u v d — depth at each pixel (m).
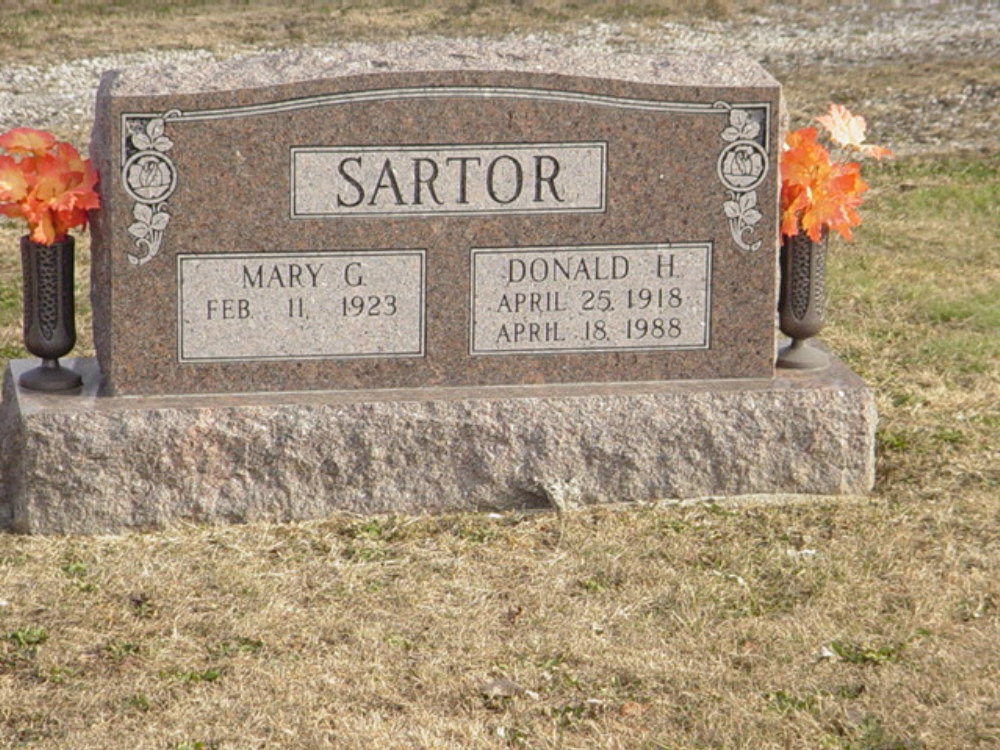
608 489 6.40
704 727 4.72
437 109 6.16
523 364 6.45
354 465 6.23
